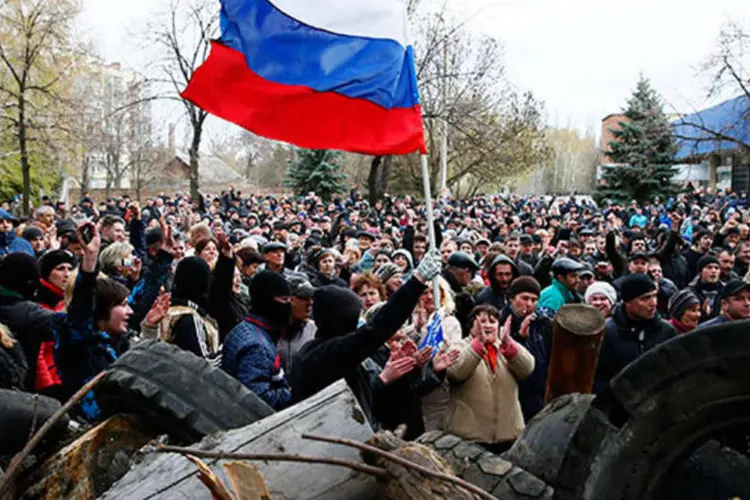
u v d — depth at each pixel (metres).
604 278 10.16
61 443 3.99
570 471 2.44
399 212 28.03
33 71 32.47
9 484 3.41
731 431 2.33
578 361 4.35
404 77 5.62
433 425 5.59
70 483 3.67
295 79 5.42
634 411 2.36
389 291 7.37
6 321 4.86
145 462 3.35
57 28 31.14
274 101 5.41
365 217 22.84
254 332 4.46
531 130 46.44
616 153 47.34
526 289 6.00
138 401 3.70
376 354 5.24
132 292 6.80
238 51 5.36
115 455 3.74
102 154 57.25
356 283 6.67
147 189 61.50
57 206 28.88
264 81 5.39
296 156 54.16
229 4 5.39
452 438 3.46
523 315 6.01
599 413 2.44
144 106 51.59
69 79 33.19
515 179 57.78
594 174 84.81
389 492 2.88
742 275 11.48
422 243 12.07
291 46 5.45
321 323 4.20
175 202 30.61
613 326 5.79
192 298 5.39
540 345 5.82
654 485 2.38
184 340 5.14
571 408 3.41
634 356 5.65
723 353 2.25
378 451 2.78
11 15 30.80
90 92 41.44
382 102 5.54
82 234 4.85
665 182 46.84
